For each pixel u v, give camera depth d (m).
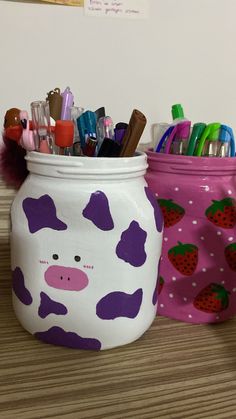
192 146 0.55
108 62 0.66
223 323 0.59
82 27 0.64
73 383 0.45
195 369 0.48
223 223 0.55
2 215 0.62
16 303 0.52
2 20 0.60
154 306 0.54
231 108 0.75
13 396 0.43
